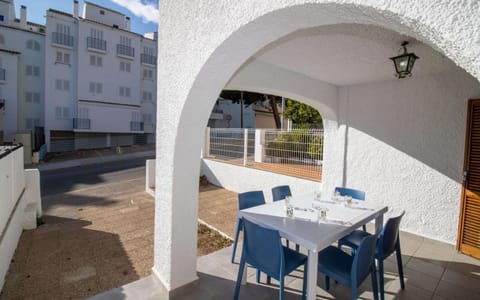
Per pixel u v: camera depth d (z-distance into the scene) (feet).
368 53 10.23
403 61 9.46
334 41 9.13
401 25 3.70
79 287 9.50
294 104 37.60
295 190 19.85
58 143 61.21
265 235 7.57
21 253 12.12
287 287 9.36
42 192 26.40
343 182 16.66
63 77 63.21
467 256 11.94
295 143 20.40
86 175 36.50
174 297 8.60
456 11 2.99
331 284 9.65
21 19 65.77
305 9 4.65
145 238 14.07
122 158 55.42
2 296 8.91
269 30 5.87
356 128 16.03
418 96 13.50
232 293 8.91
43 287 9.47
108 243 13.39
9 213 12.04
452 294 9.14
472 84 11.91
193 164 8.79
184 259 8.81
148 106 79.92
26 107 62.23
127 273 10.51
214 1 6.59
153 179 25.26
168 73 8.54
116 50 69.36
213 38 6.70
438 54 9.93
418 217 13.70
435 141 13.03
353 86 16.10
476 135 11.79
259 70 12.31
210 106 8.52
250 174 23.58
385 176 14.84
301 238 7.42
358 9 4.01
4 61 57.82
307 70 13.43
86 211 19.21
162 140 8.87
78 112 64.23
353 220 8.94
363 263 7.27
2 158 10.76
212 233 14.82
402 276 9.45
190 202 8.84
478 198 11.75
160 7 8.94
